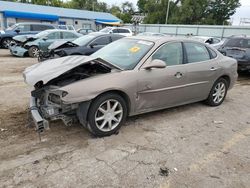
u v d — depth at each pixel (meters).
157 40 4.22
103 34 9.65
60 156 3.04
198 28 30.14
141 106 3.87
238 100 5.91
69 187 2.49
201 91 4.79
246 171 2.93
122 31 20.28
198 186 2.62
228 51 8.77
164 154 3.21
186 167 2.95
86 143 3.38
